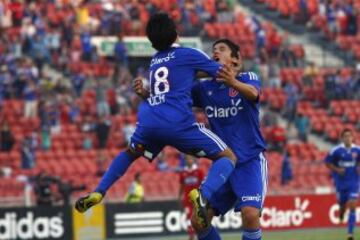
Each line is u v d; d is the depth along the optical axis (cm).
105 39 11231
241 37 12112
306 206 8100
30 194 8125
